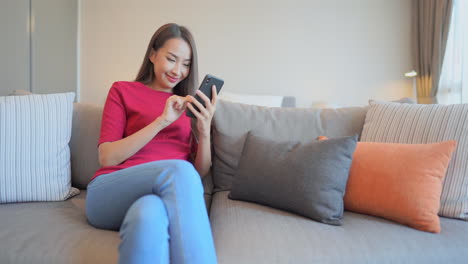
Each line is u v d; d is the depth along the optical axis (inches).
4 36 93.6
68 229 35.5
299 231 36.6
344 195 44.2
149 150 47.0
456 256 33.7
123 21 138.4
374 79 141.7
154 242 26.2
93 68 138.6
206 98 46.8
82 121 56.2
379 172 41.8
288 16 140.8
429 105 49.9
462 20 115.7
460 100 117.0
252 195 46.7
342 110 59.4
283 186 42.9
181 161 33.4
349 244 34.1
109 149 42.9
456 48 118.6
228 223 39.4
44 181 46.9
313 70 141.8
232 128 56.5
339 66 141.6
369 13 140.6
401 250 33.6
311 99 142.2
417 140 46.4
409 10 140.0
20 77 101.0
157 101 50.1
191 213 30.1
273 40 141.1
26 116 47.3
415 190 38.7
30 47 105.5
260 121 57.3
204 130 48.9
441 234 37.0
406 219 38.8
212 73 141.5
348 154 43.3
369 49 141.2
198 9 140.0
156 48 51.1
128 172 35.2
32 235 33.4
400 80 141.5
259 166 46.5
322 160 42.4
